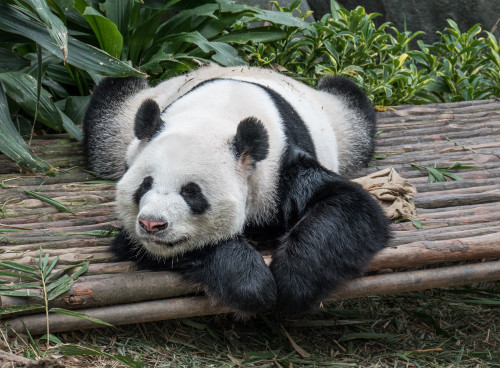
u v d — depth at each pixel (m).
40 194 6.63
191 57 8.85
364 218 5.39
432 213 6.39
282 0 11.68
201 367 4.94
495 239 5.62
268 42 9.95
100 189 6.99
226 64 8.87
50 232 5.89
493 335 5.98
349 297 5.38
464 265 5.61
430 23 13.62
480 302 6.20
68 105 8.52
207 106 5.74
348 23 10.87
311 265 5.12
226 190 5.02
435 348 5.57
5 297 4.86
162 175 4.91
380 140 8.48
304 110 6.59
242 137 5.12
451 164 7.71
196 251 5.18
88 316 4.83
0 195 6.58
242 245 5.16
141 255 5.34
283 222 5.65
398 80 10.52
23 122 8.05
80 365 4.68
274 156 5.54
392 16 13.58
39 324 4.89
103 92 7.82
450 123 9.01
